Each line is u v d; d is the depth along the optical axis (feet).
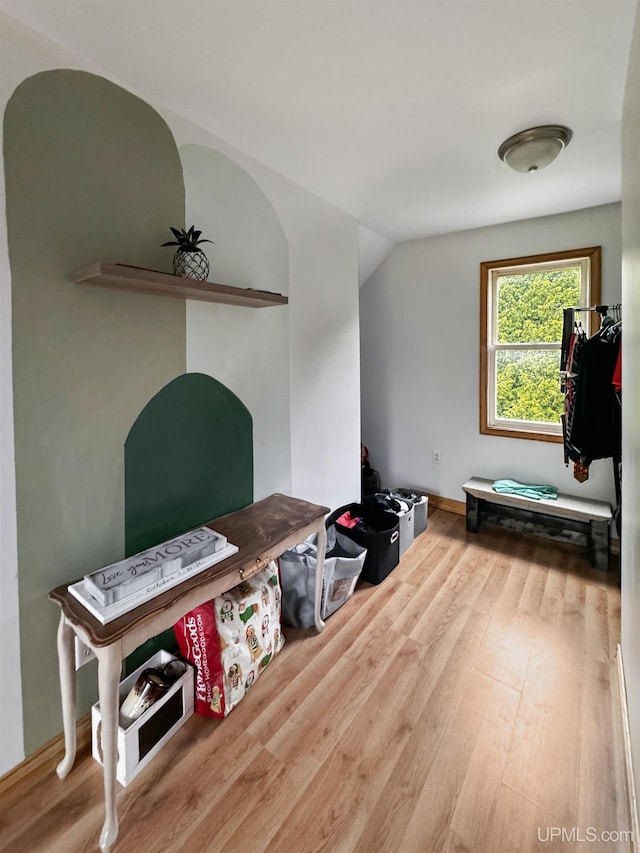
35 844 3.85
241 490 6.85
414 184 7.75
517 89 5.08
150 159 5.17
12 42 3.92
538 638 6.59
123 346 5.04
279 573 6.97
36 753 4.50
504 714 5.20
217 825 3.99
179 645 5.44
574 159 6.89
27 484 4.28
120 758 4.31
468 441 11.42
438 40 4.24
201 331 5.97
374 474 12.37
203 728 5.03
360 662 6.10
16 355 4.12
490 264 10.45
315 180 7.53
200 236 5.86
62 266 4.41
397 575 8.59
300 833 3.92
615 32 4.14
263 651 5.74
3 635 4.20
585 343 7.66
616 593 7.82
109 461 4.99
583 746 4.75
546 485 10.27
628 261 4.71
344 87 4.99
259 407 7.09
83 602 4.07
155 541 5.55
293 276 7.66
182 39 4.19
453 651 6.31
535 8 3.84
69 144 4.39
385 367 12.77
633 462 4.36
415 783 4.36
